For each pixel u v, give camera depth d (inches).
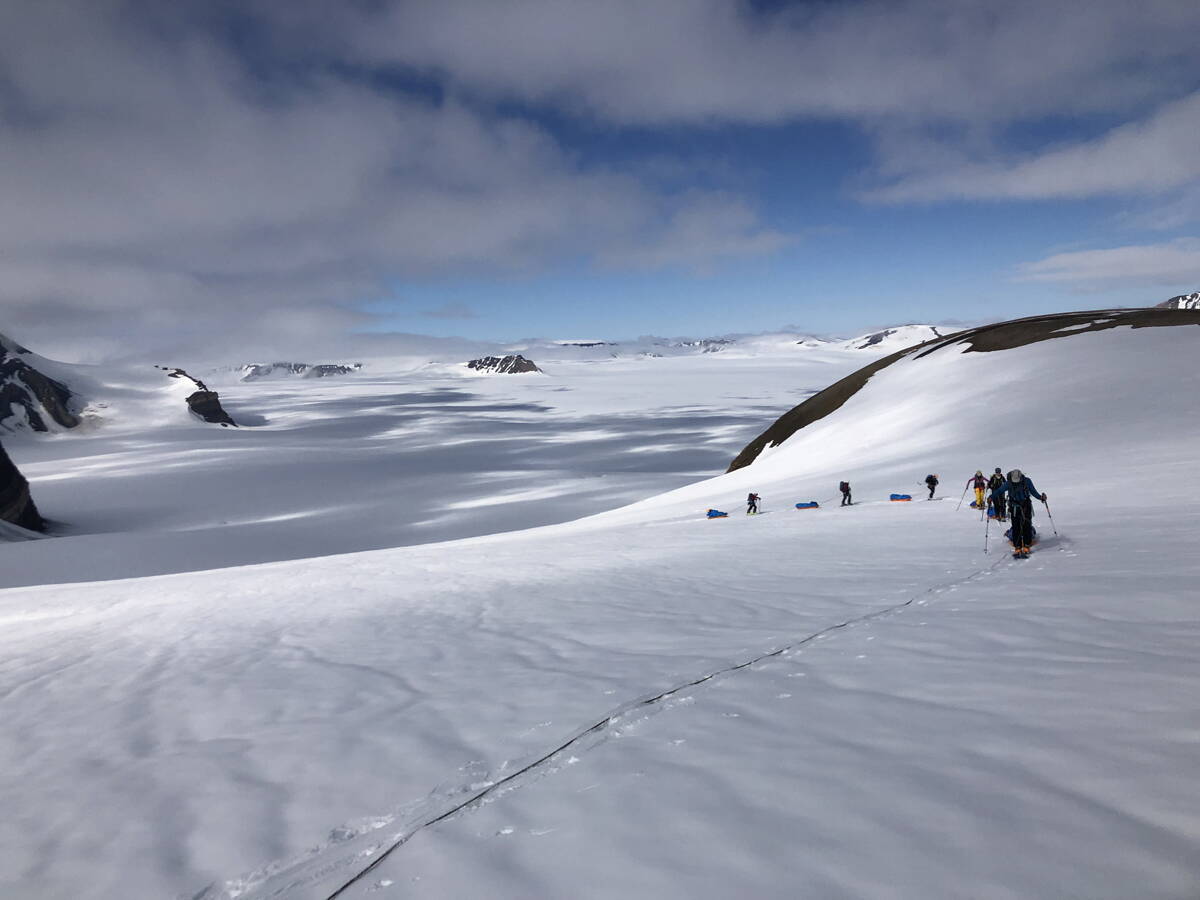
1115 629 191.3
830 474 1321.4
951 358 1971.0
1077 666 160.2
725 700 166.9
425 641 303.7
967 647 190.1
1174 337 1576.0
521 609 367.2
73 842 129.4
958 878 83.2
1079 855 85.0
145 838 127.6
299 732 183.9
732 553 533.0
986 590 275.3
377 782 141.4
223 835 125.3
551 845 104.7
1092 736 119.5
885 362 2353.6
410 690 217.0
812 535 597.9
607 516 1654.8
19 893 111.6
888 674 172.4
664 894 87.2
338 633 352.2
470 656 260.7
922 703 147.9
